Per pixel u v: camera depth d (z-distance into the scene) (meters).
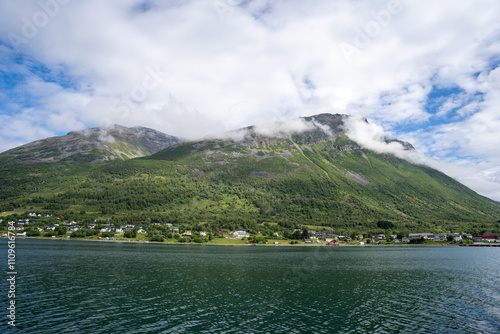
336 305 59.47
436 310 56.59
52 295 60.84
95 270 91.44
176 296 63.69
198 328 45.44
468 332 45.09
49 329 42.78
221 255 150.25
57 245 168.75
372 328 46.56
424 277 92.69
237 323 48.06
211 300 61.41
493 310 56.84
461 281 86.38
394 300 63.81
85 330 42.97
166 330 44.19
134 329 44.16
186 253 153.88
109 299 59.50
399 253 177.38
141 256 132.62
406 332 44.91
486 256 160.62
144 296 62.81
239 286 75.94
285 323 48.44
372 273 99.94
